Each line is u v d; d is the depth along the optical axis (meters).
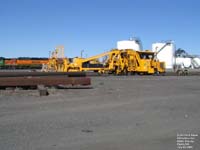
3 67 93.25
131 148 7.88
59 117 11.62
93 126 10.17
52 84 22.20
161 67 52.41
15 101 15.95
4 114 12.16
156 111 13.21
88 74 50.81
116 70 51.66
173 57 73.44
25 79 21.52
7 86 21.38
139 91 21.44
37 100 16.39
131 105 14.83
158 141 8.52
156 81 32.59
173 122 10.99
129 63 51.56
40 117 11.59
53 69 53.03
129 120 11.23
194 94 19.92
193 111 13.30
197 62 92.50
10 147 7.80
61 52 52.88
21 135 8.94
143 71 51.34
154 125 10.46
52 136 8.87
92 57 51.91
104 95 18.88
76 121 10.91
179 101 16.45
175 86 26.06
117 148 7.86
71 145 8.05
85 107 14.10
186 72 55.19
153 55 52.53
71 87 23.92
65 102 15.68
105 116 11.92
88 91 21.08
